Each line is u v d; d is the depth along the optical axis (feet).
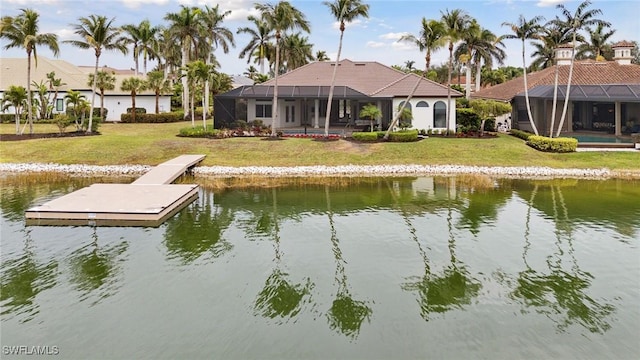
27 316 30.12
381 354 25.66
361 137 110.52
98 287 34.63
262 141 110.83
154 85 159.84
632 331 28.14
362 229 50.90
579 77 128.88
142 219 51.60
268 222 53.93
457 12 109.91
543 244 45.27
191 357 25.34
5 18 103.24
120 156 98.89
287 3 105.81
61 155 98.94
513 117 141.90
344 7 104.27
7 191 71.36
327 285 35.24
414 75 133.49
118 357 25.31
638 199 66.74
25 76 169.78
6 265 38.96
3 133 120.26
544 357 25.39
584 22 101.19
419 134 122.21
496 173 90.38
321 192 73.00
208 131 117.50
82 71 208.64
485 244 45.34
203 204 63.57
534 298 32.89
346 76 143.13
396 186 78.23
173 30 156.04
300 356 25.45
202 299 32.65
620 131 118.52
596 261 40.42
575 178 86.17
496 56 174.19
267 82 142.72
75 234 48.06
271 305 31.76
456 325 28.99
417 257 41.60
